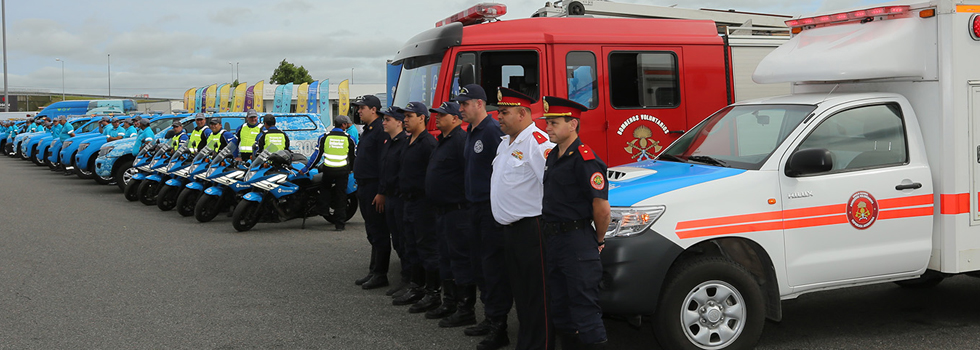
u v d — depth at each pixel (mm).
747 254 4945
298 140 15938
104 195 14938
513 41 8180
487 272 5137
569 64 8234
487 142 5074
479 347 5184
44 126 27219
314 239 9664
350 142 10141
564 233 4219
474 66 8195
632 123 8398
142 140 14328
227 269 7801
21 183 17594
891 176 5086
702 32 8766
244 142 12367
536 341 4633
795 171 4770
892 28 5320
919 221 5141
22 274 7504
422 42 8758
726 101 8742
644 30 8547
